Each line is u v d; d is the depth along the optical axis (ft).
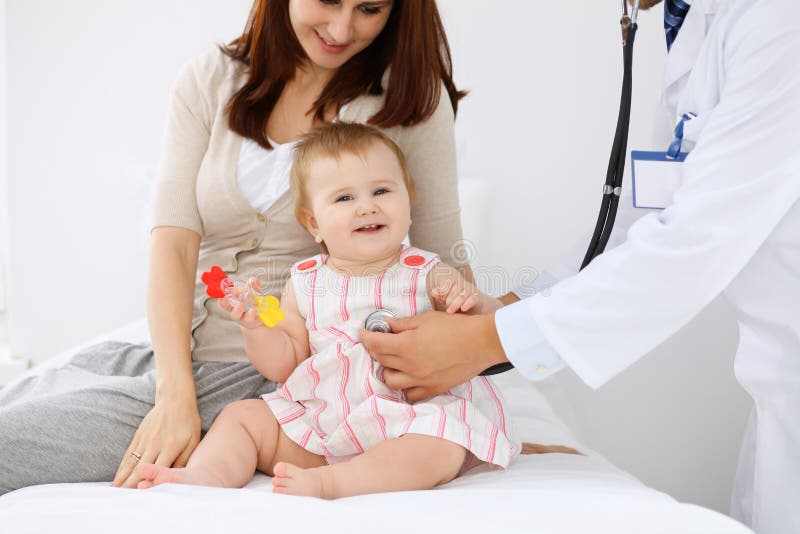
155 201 4.30
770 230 3.25
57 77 7.25
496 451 3.42
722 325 6.58
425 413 3.46
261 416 3.68
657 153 3.98
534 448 4.18
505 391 5.42
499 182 7.14
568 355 3.38
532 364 3.50
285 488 3.08
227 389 3.92
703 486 6.71
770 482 3.76
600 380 3.38
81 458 3.46
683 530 2.56
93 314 7.59
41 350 7.65
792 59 3.25
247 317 3.61
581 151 7.04
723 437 6.67
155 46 7.20
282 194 4.26
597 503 2.72
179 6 7.15
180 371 3.75
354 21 4.03
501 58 7.00
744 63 3.43
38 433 3.42
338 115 4.48
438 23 4.47
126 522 2.49
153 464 3.28
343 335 3.89
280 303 4.18
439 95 4.42
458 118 7.09
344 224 3.94
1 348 8.14
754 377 3.73
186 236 4.27
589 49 6.92
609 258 3.42
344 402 3.73
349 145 4.01
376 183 3.98
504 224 7.16
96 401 3.61
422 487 3.28
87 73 7.24
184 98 4.49
